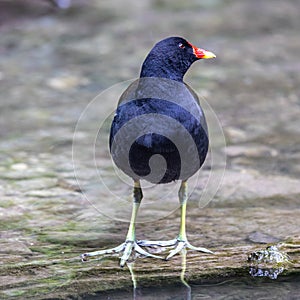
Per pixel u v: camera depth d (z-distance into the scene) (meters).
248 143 13.08
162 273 8.38
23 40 19.11
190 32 19.89
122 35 19.59
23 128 13.73
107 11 21.92
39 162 12.17
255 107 14.89
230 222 9.95
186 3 22.97
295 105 15.05
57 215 10.18
